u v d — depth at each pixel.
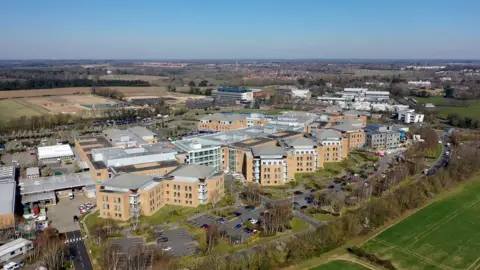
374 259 194.12
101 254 198.88
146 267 184.00
